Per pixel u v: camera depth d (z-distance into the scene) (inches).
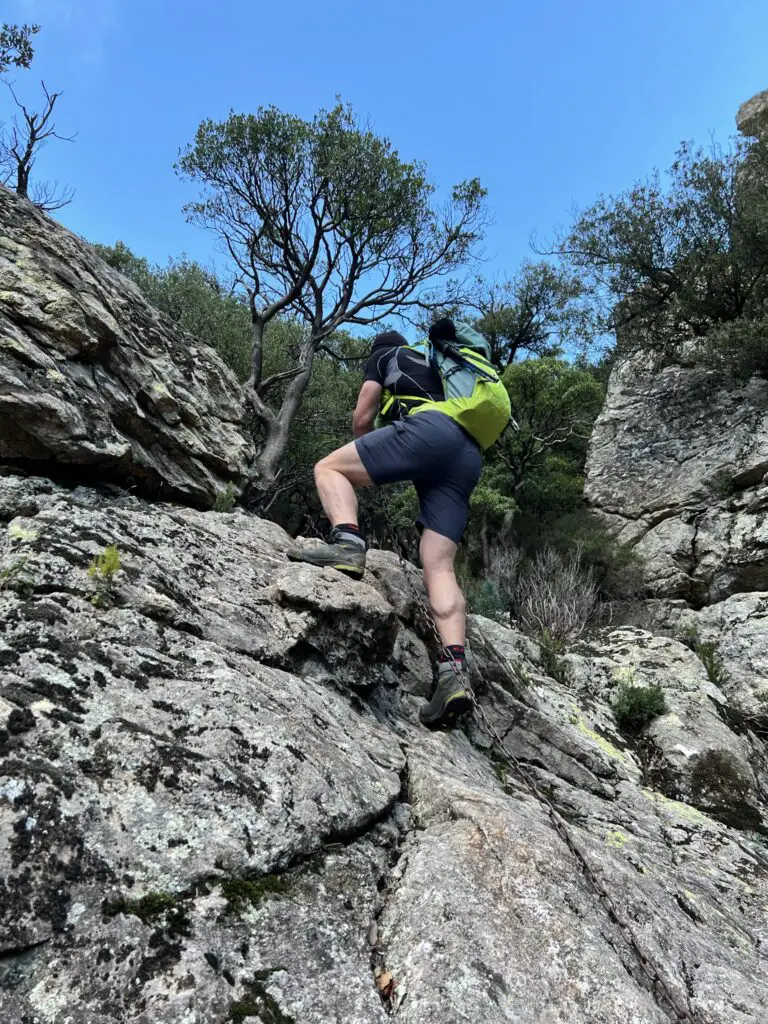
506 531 521.3
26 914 49.9
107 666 74.1
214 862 60.2
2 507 105.7
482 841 77.4
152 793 62.5
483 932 64.6
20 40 422.0
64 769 60.3
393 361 131.4
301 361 556.7
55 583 82.7
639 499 510.6
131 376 155.4
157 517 118.6
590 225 602.9
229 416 191.0
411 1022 55.6
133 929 52.4
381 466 122.2
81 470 128.6
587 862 84.1
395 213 546.0
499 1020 56.7
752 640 328.5
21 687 66.1
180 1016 48.4
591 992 61.9
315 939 59.7
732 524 442.0
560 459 634.2
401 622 140.3
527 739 156.8
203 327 602.2
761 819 178.1
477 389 122.8
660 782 186.4
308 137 526.3
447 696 115.3
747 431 482.6
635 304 601.3
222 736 71.7
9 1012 45.9
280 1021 51.5
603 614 429.1
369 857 73.2
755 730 271.4
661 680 249.6
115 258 683.4
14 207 154.3
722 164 566.9
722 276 533.3
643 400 564.1
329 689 104.0
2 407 115.6
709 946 84.0
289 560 127.7
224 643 92.4
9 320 129.9
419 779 90.6
